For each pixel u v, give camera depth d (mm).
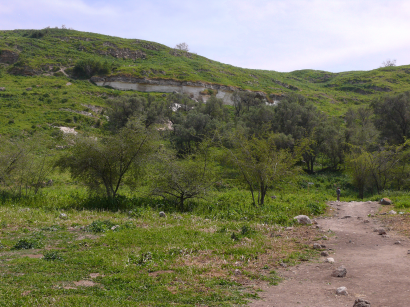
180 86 82375
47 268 5617
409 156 27250
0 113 48938
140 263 6062
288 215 13391
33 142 17469
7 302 3822
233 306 4043
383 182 26922
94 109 59188
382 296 4289
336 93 106062
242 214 13078
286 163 16234
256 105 68500
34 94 61562
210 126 44969
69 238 8430
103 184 16000
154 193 15023
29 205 14414
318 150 38656
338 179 34500
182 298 4297
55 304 3811
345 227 10711
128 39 123250
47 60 84250
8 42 88250
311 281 5145
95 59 87750
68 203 14828
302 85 119312
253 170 15625
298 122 44844
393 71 126188
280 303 4156
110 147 15133
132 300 4219
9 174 15844
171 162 15281
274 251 7250
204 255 6773
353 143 37062
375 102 43875
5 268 5613
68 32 116938
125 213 13227
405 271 5410
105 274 5438
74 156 15203
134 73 82000
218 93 86125
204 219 12188
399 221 10688
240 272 5582
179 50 126562
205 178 15117
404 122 41531
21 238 8305
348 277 5270
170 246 7445
